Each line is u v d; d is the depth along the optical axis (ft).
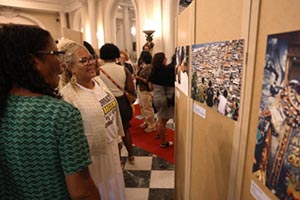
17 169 1.94
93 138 3.82
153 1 15.30
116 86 6.67
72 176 1.98
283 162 1.60
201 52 3.28
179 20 4.85
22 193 2.05
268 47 1.76
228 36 2.47
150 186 6.81
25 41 1.88
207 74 3.12
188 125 4.16
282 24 1.58
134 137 10.43
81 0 22.27
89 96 3.88
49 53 2.02
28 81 1.93
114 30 21.18
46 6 25.66
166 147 9.30
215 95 2.91
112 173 4.39
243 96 2.22
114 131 4.45
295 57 1.44
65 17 27.35
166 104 8.58
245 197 2.29
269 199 1.81
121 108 6.93
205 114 3.31
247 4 2.06
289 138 1.53
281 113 1.61
